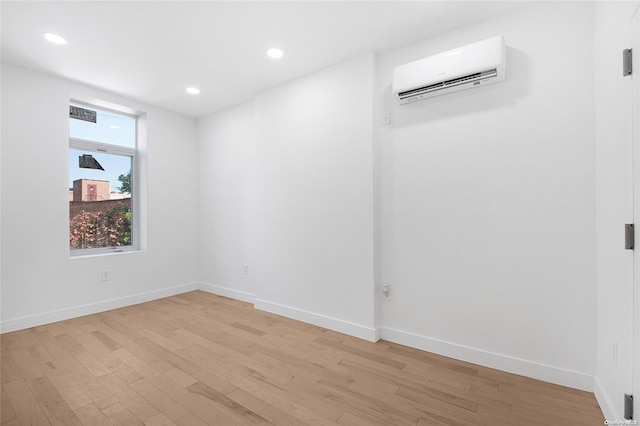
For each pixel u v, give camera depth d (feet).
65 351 7.93
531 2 6.57
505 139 6.89
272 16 7.09
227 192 13.43
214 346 8.24
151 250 12.87
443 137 7.70
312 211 9.86
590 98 6.04
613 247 5.05
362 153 8.71
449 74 7.12
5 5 6.56
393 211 8.51
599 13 5.66
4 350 7.95
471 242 7.34
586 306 6.08
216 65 9.41
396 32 7.72
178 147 13.94
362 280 8.75
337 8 6.80
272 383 6.44
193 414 5.46
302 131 10.12
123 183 12.76
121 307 11.76
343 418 5.35
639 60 4.08
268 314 10.90
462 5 6.68
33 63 9.21
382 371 6.91
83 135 11.59
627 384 4.51
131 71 9.80
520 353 6.75
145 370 6.97
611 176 5.13
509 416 5.38
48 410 5.54
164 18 7.13
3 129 9.08
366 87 8.66
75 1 6.47
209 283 14.19
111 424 5.19
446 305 7.69
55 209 10.13
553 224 6.39
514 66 6.79
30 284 9.59
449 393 6.07
